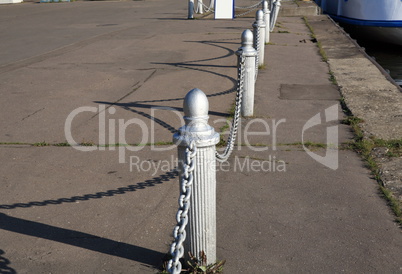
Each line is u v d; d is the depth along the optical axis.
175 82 8.72
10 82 9.07
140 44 13.51
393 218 3.82
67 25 19.59
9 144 5.68
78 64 10.72
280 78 9.04
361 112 6.69
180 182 2.95
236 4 27.22
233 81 8.70
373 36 19.89
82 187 4.49
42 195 4.33
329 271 3.13
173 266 2.40
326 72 9.59
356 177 4.60
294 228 3.68
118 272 3.13
